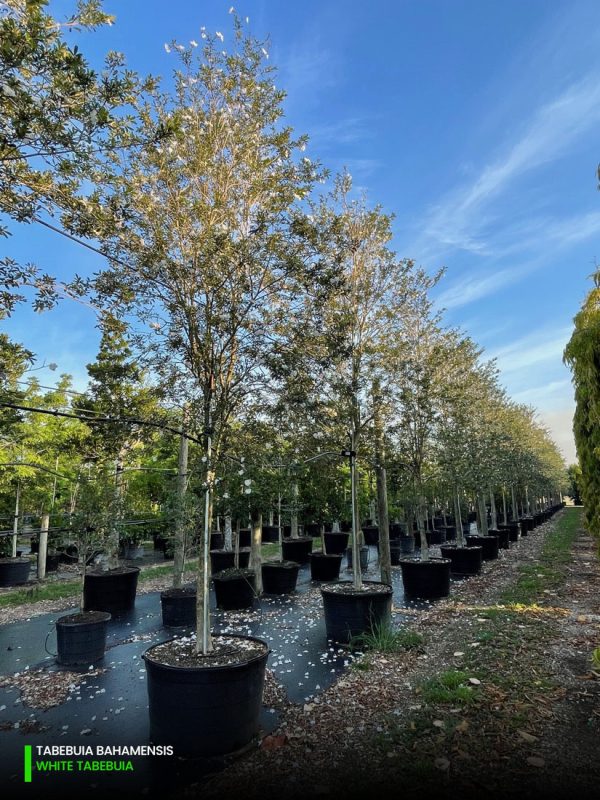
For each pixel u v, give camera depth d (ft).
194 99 12.55
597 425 12.46
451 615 20.22
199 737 9.68
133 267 11.65
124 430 14.25
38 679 14.40
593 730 9.88
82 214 9.67
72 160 8.26
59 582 31.09
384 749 9.51
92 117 7.77
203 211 11.53
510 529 52.85
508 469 48.49
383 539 24.82
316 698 12.23
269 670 14.53
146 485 35.42
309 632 18.89
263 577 27.40
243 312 12.01
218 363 12.13
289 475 23.66
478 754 9.17
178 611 20.44
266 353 12.78
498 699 11.37
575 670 13.06
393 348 22.76
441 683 12.30
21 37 6.93
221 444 12.84
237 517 25.07
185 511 20.17
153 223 11.65
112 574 22.85
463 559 31.89
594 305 12.84
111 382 15.17
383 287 22.25
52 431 29.19
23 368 13.70
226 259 11.10
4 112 7.45
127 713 11.92
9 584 30.66
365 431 22.30
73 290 11.27
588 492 13.17
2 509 35.58
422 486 27.30
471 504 65.41
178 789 8.70
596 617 18.38
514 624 17.69
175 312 12.00
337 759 9.31
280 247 12.21
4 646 17.83
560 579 27.09
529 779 8.34
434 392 26.12
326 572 32.14
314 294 13.37
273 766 9.24
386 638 16.08
